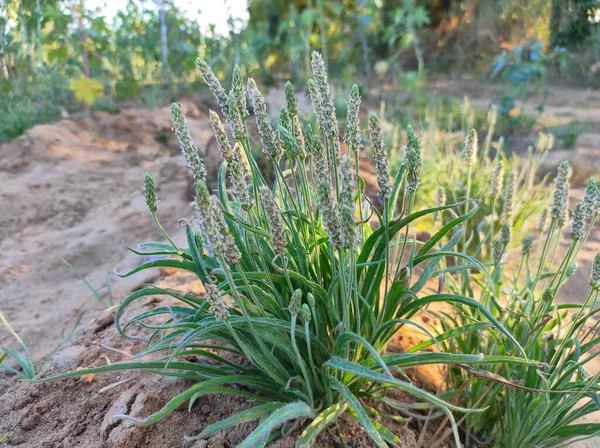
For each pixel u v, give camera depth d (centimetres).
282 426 23
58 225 61
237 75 22
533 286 26
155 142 95
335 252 26
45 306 45
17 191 70
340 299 24
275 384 24
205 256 24
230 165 20
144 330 33
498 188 31
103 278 49
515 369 26
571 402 23
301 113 74
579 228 23
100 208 65
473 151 31
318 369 24
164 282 41
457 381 29
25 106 106
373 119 19
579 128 87
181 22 166
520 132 88
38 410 27
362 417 19
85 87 99
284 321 21
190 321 25
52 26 114
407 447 24
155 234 57
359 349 25
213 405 25
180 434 24
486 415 27
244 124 23
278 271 25
